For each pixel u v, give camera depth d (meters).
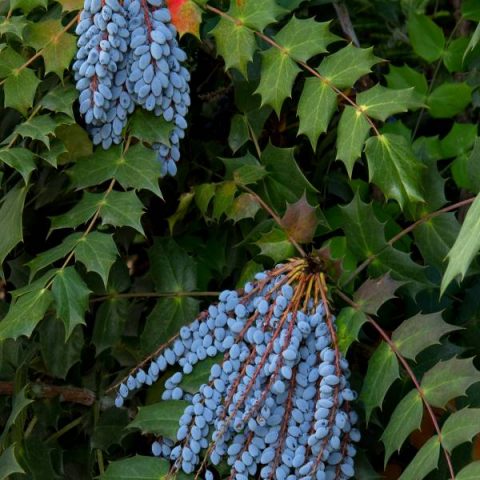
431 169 1.32
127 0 1.27
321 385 1.22
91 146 1.31
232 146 1.40
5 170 1.38
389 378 1.24
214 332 1.26
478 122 1.49
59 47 1.30
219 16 1.38
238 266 1.40
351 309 1.26
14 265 1.41
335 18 1.47
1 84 1.35
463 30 1.51
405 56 1.54
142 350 1.33
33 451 1.33
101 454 1.38
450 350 1.32
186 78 1.29
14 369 1.39
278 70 1.32
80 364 1.40
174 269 1.35
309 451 1.22
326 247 1.27
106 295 1.36
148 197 1.40
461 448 1.28
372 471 1.27
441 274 1.33
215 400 1.24
